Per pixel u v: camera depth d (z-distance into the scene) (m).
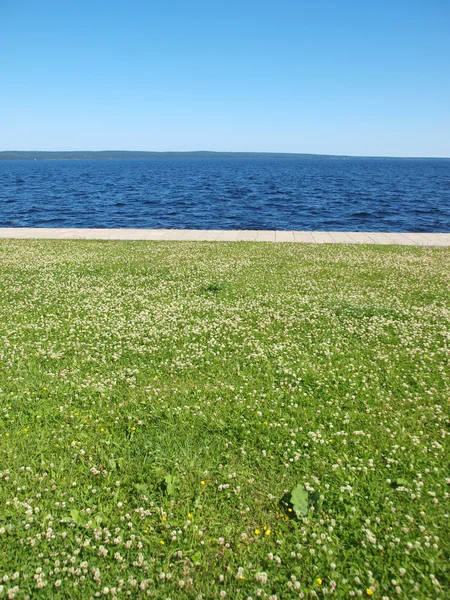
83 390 6.60
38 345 8.16
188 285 12.49
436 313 10.20
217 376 7.12
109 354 7.85
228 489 4.65
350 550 3.95
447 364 7.59
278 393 6.60
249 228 32.16
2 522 4.17
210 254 17.17
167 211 41.91
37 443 5.34
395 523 4.22
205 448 5.29
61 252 17.42
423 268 15.06
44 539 4.01
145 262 15.53
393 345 8.40
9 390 6.54
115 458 5.13
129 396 6.48
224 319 9.68
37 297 11.12
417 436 5.61
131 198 54.22
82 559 3.84
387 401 6.45
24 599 3.47
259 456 5.19
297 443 5.48
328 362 7.68
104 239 21.23
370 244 20.19
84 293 11.56
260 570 3.76
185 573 3.72
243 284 12.63
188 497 4.55
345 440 5.50
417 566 3.79
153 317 9.81
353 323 9.59
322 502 4.46
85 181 88.88
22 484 4.64
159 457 5.10
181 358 7.73
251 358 7.77
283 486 4.74
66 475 4.82
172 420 5.87
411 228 32.09
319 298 11.34
